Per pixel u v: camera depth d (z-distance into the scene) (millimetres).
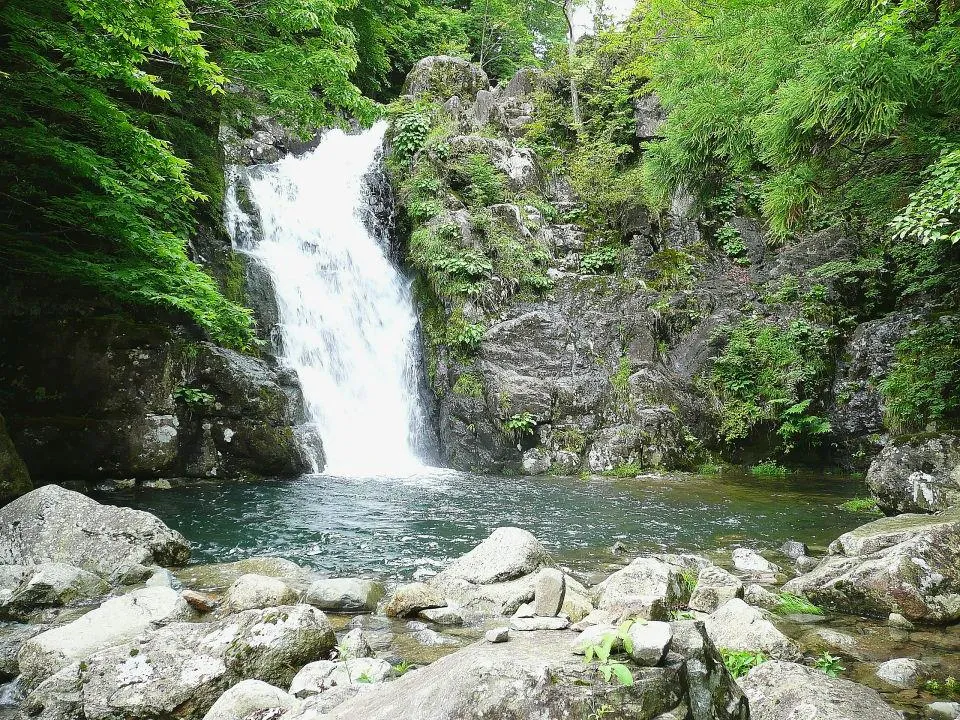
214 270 14523
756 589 5668
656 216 18766
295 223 17688
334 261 17688
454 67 21781
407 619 5297
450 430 15742
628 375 15891
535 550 6121
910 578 5281
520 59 31688
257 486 11750
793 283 17109
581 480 13789
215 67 9859
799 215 10328
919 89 7898
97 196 10547
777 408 15633
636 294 17016
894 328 15383
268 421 12633
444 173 18641
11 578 5688
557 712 2188
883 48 7520
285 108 14172
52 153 9633
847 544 6367
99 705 3547
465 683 2320
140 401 11328
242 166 18609
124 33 8875
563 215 19312
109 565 6242
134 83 9727
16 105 9961
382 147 20797
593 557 7551
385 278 18375
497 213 17875
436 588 5859
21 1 9352
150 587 5449
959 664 4242
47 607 5402
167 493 10961
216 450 12258
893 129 8500
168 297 10570
